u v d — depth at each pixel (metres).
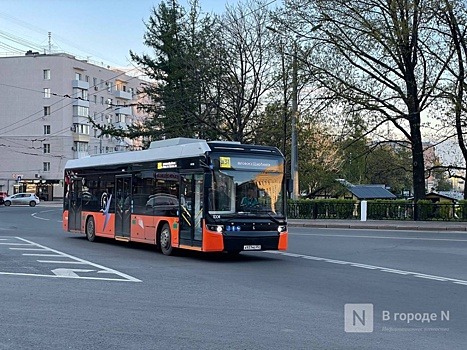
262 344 7.06
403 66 33.84
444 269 14.17
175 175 16.55
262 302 9.72
